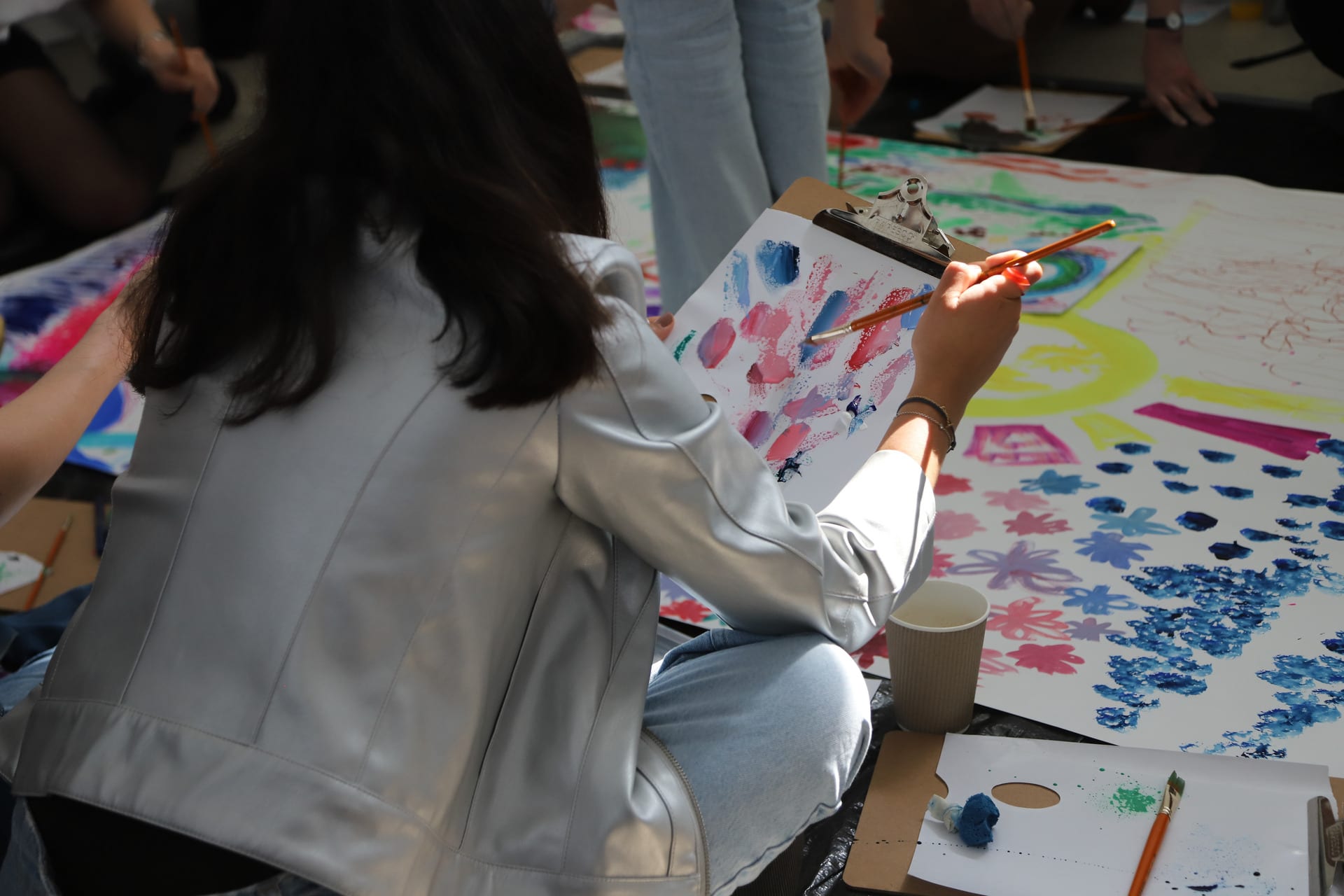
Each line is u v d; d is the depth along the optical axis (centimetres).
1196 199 321
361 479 91
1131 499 205
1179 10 376
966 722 152
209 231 93
